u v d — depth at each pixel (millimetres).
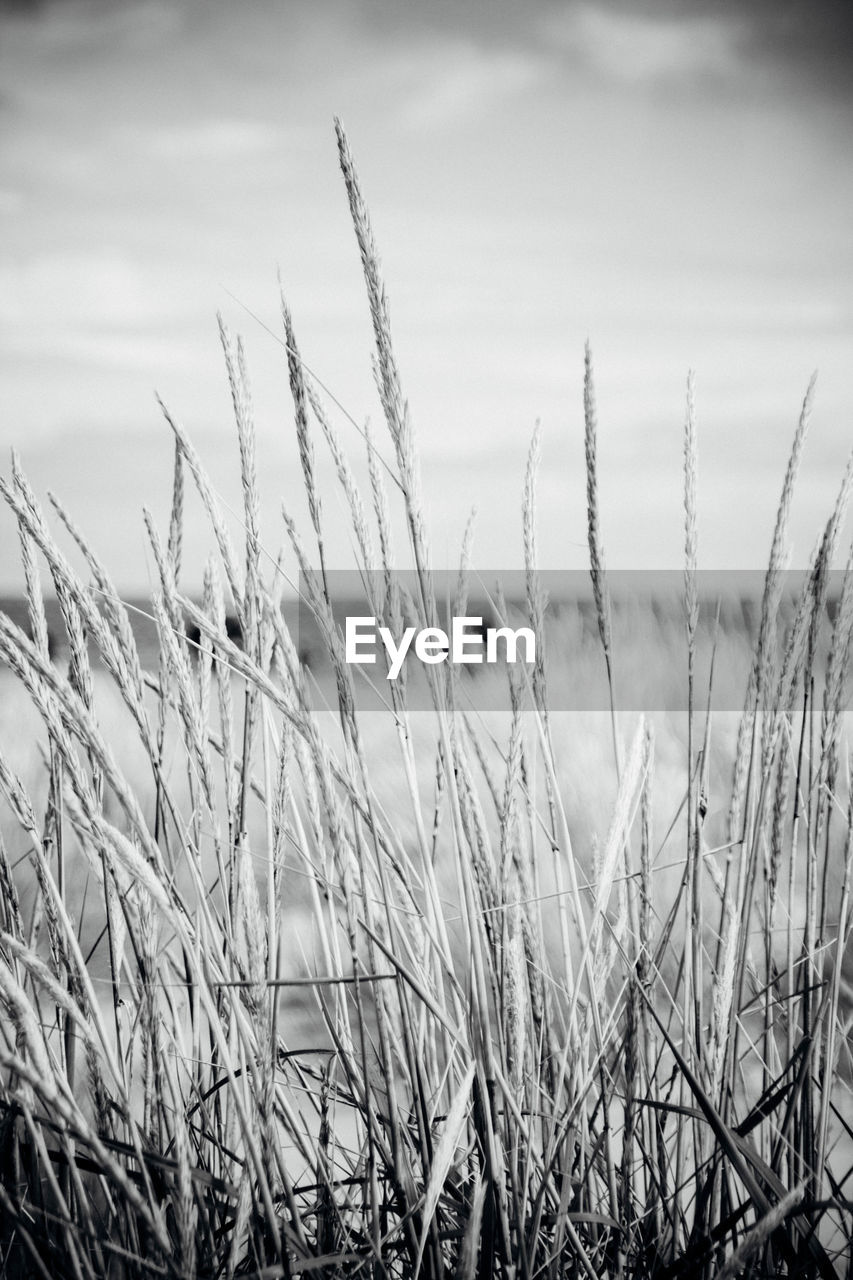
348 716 1147
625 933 1436
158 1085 1246
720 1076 1356
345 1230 1269
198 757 1230
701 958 1311
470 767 1378
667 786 3287
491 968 1288
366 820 1136
